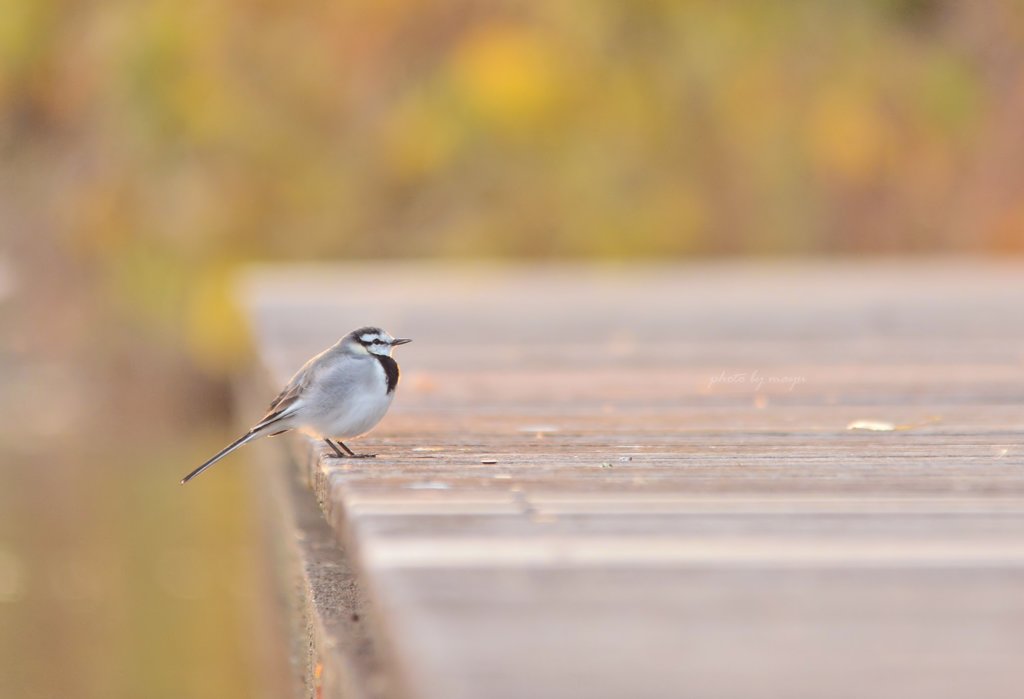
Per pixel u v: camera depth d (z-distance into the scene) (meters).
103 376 27.55
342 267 27.22
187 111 27.64
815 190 27.56
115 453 21.59
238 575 12.61
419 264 27.23
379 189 27.62
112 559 13.32
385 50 27.95
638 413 8.55
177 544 14.09
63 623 11.17
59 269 29.55
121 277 28.05
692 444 6.93
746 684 3.25
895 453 6.52
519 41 27.55
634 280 21.41
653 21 27.97
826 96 27.64
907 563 4.26
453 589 3.93
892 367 11.48
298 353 11.78
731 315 16.16
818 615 3.75
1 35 31.34
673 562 4.24
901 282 19.56
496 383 10.52
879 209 27.80
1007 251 27.67
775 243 27.27
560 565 4.19
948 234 27.80
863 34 28.27
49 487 17.92
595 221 26.95
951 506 5.08
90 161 30.48
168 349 27.27
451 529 4.64
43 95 31.61
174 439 23.55
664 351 13.24
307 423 6.61
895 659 3.42
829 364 11.82
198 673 9.91
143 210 28.19
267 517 10.96
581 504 5.08
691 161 27.55
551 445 6.92
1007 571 4.18
